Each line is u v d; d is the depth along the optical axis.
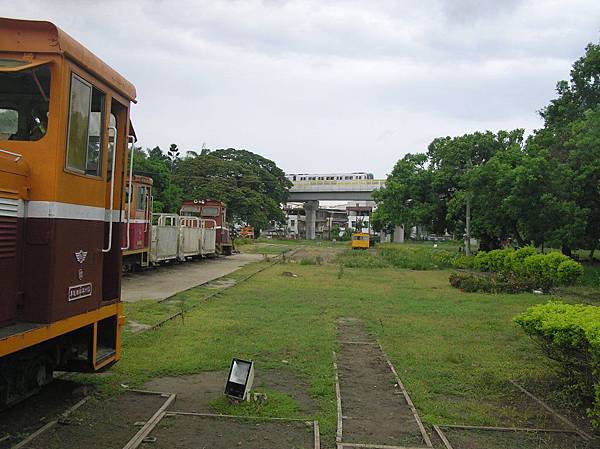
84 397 6.17
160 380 7.14
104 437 5.11
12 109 5.19
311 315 12.57
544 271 19.08
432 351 9.23
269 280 20.80
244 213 61.69
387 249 44.41
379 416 6.04
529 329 7.57
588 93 28.00
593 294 18.00
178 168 62.94
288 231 104.50
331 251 47.91
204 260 31.64
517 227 26.38
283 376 7.49
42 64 4.87
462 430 5.68
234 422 5.64
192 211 35.66
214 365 7.84
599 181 21.70
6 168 4.59
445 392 7.02
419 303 15.12
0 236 4.57
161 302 13.79
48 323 4.89
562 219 22.97
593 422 5.63
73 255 5.33
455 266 29.42
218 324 11.02
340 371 7.91
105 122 6.04
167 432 5.32
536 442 5.40
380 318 12.50
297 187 79.00
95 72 5.62
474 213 31.11
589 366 6.39
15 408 5.74
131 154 7.13
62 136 5.01
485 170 26.45
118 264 6.58
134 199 19.69
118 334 6.60
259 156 70.69
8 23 4.85
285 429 5.50
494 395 6.95
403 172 36.03
